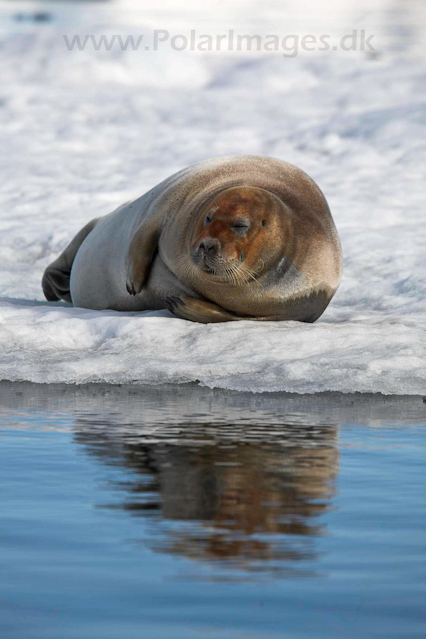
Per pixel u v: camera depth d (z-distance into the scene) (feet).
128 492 46.32
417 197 200.03
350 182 212.84
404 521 42.19
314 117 284.41
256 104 307.37
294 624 31.07
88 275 117.80
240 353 87.40
